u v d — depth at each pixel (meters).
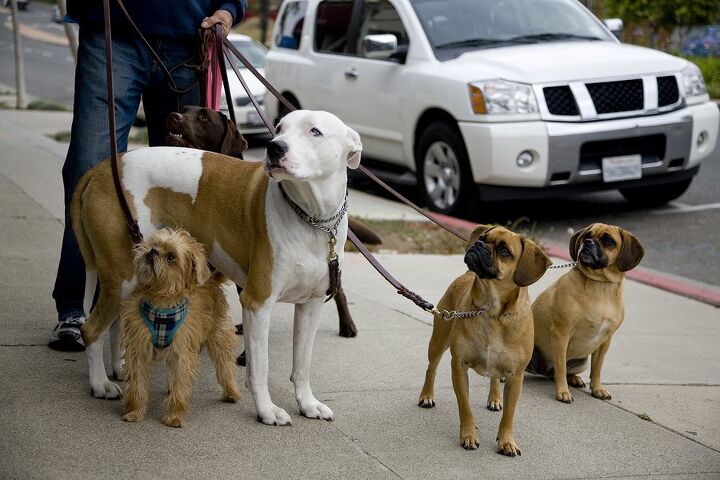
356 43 14.12
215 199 5.47
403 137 13.09
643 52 12.79
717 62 28.66
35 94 30.06
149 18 6.50
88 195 5.56
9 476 4.48
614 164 11.97
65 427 5.13
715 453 5.59
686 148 12.42
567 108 11.76
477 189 12.09
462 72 12.02
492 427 5.80
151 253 4.98
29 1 77.31
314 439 5.29
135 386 5.24
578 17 13.88
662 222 12.83
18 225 10.03
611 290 6.31
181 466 4.77
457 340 5.42
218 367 5.66
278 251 5.20
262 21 46.12
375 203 13.11
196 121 6.66
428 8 13.22
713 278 10.45
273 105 15.86
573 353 6.50
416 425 5.70
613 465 5.32
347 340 7.28
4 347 6.37
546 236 12.04
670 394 6.65
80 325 6.39
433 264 10.23
